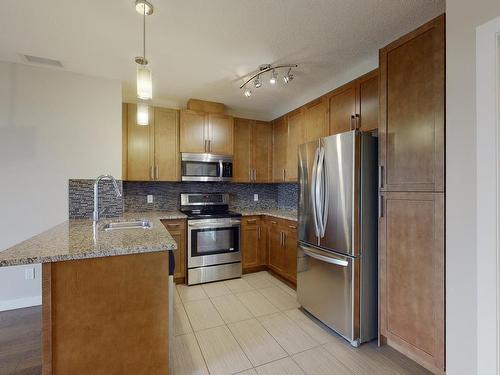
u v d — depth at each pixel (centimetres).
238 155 397
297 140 349
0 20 192
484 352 128
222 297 300
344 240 215
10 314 254
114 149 296
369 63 254
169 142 356
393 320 192
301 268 267
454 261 142
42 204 271
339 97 275
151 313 150
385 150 199
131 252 140
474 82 133
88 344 138
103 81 293
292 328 234
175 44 224
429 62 169
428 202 170
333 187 226
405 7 179
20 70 263
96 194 231
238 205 432
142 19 191
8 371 177
